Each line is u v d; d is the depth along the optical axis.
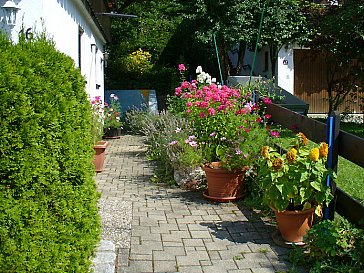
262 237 4.04
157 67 17.05
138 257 3.56
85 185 2.72
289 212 3.71
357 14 11.47
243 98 6.15
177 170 6.14
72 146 2.54
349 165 7.02
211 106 5.71
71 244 2.46
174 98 9.77
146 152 8.73
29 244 2.10
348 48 12.20
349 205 3.72
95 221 2.91
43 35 3.55
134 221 4.47
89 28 10.38
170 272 3.30
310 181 3.65
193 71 17.77
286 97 11.30
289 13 13.42
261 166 3.97
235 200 5.21
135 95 14.30
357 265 3.12
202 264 3.45
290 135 7.51
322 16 13.15
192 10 13.79
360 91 12.88
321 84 15.91
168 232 4.16
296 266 3.39
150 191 5.82
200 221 4.50
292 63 15.11
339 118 3.84
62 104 2.41
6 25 5.05
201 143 5.89
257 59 17.55
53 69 2.50
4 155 2.00
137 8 18.66
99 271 3.07
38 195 2.19
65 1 6.77
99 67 12.80
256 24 13.49
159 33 18.38
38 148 2.15
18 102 2.03
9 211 2.00
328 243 3.25
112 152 9.31
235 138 5.28
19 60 2.22
